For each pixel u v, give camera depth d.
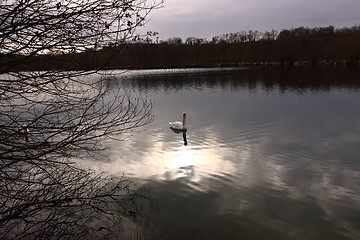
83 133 4.31
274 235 6.94
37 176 5.68
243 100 27.72
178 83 46.38
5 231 5.03
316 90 32.78
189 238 6.79
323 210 7.98
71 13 3.48
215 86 40.62
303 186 9.40
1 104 3.79
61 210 5.59
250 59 105.69
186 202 8.43
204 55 108.62
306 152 12.57
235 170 10.75
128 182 9.67
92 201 6.82
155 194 8.89
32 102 3.97
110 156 12.13
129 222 7.29
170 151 13.00
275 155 12.29
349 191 9.01
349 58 85.38
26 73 3.59
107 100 23.81
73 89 4.14
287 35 119.06
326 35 121.31
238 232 7.05
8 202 4.88
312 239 6.80
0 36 3.30
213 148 13.43
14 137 3.73
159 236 6.82
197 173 10.52
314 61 91.12
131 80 53.28
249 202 8.45
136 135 15.41
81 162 11.27
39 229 5.22
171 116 20.97
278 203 8.38
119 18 3.62
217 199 8.62
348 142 13.82
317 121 18.17
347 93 29.66
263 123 18.03
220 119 19.66
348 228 7.18
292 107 23.28
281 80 45.41
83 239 6.05
